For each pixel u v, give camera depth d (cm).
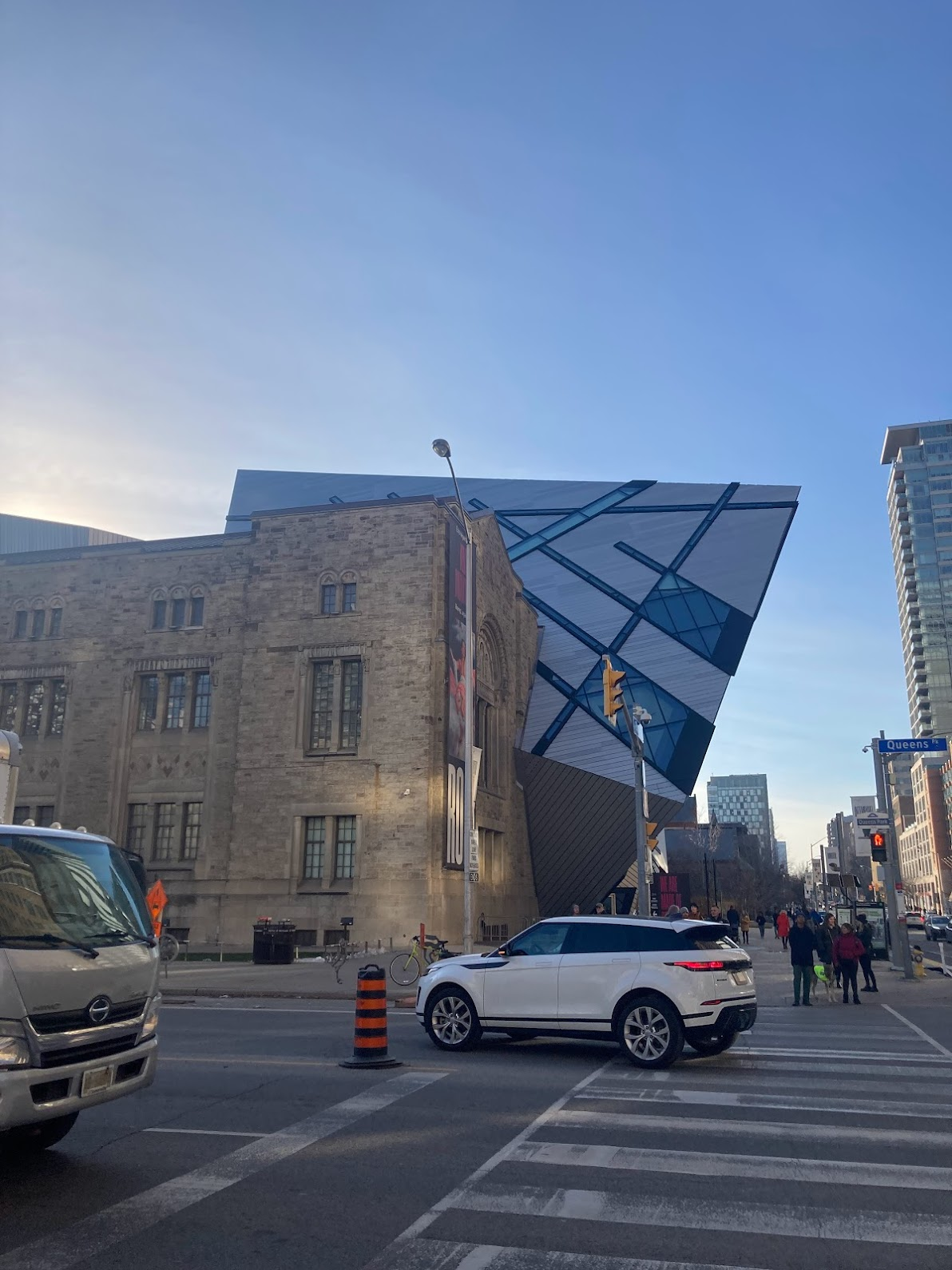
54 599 4166
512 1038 1463
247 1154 775
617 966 1227
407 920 3341
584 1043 1421
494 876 4109
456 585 3769
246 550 3991
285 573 3816
